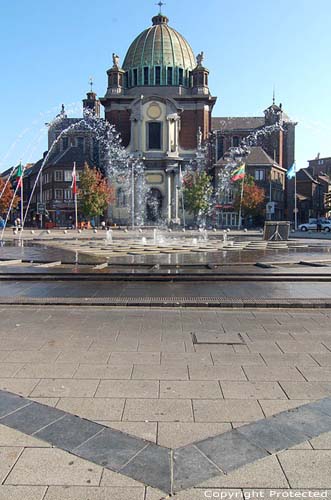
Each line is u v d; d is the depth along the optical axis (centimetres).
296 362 607
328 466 358
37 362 605
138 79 8856
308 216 9975
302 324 827
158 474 348
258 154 8312
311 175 10756
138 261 1883
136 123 8169
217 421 434
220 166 8144
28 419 438
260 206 7669
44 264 1741
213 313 923
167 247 2758
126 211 8044
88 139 9131
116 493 327
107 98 8544
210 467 357
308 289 1201
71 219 8538
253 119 9512
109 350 659
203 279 1365
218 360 614
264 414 448
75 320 855
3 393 501
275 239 3497
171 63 8794
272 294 1117
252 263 1761
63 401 479
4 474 349
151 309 962
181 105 8581
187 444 391
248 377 550
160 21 9300
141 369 578
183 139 8581
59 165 8612
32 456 373
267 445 389
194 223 8031
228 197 8038
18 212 10362
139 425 425
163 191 8075
